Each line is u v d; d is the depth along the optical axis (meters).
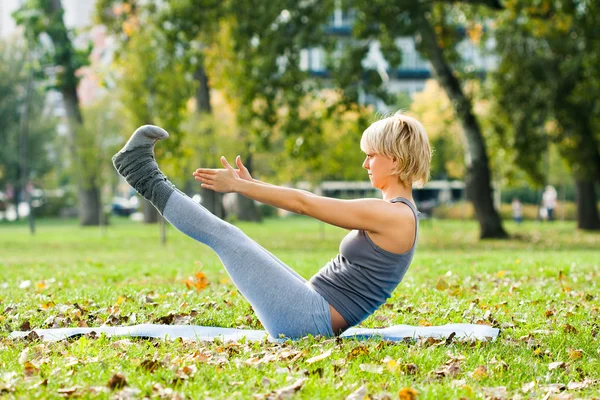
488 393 3.67
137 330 4.96
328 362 4.04
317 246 20.72
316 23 19.61
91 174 27.38
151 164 4.31
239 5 19.59
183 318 5.67
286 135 20.41
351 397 3.46
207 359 4.09
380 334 4.78
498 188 42.88
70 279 9.24
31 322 5.65
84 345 4.40
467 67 23.42
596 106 21.61
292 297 4.37
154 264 11.98
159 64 20.94
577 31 20.45
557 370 4.20
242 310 6.12
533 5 20.45
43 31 28.98
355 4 20.11
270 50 19.27
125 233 28.44
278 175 28.45
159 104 21.06
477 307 6.42
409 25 20.39
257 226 33.59
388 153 4.32
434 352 4.38
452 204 46.19
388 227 4.28
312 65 34.84
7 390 3.51
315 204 4.21
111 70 22.31
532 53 21.66
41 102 47.88
